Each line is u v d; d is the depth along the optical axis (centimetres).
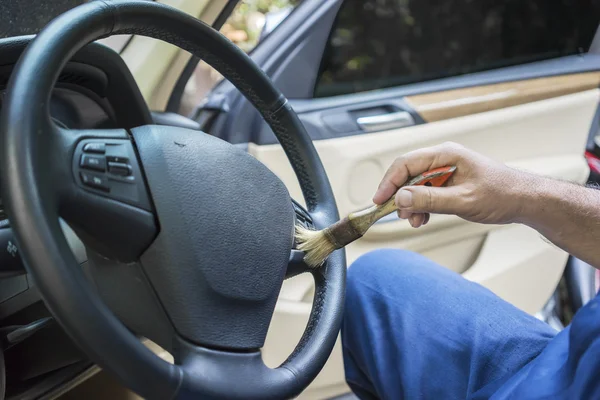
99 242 67
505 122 176
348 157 160
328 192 99
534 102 180
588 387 74
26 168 56
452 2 176
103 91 96
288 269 82
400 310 103
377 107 166
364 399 109
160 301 69
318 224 96
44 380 95
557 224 84
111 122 102
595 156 194
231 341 70
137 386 58
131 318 71
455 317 99
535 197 82
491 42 184
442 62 180
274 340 153
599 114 192
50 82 62
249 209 75
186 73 146
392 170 87
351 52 168
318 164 100
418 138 167
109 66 92
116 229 66
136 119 102
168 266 68
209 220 71
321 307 86
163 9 80
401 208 81
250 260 74
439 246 178
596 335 75
